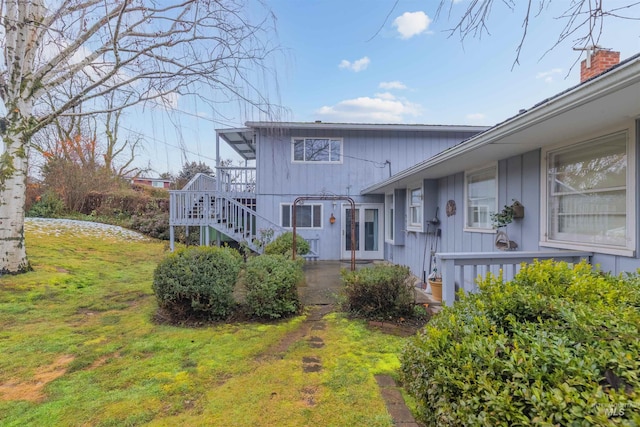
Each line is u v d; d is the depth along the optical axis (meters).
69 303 4.83
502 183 4.71
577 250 3.44
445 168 5.63
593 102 2.39
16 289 5.08
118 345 3.37
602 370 1.28
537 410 1.17
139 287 5.88
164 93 5.56
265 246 8.77
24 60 5.64
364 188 10.74
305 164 10.67
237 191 11.81
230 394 2.42
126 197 15.24
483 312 1.90
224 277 4.29
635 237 2.81
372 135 10.85
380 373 2.72
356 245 10.81
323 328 3.92
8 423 2.08
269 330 3.85
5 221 5.66
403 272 4.55
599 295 1.93
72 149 14.67
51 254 7.98
